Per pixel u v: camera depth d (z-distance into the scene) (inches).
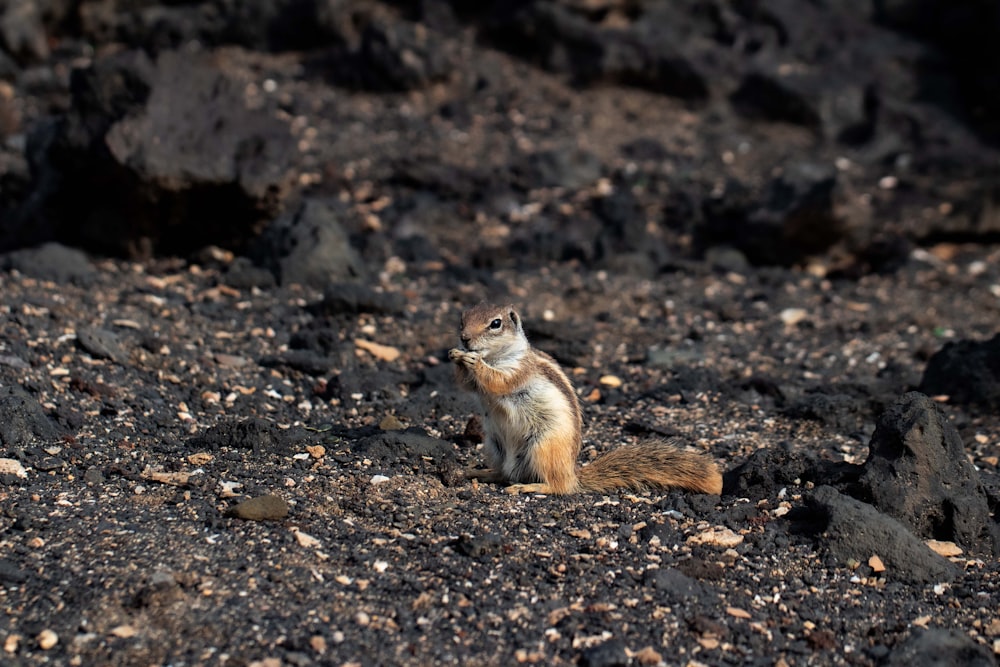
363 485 574.9
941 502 554.6
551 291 991.0
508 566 502.9
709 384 800.9
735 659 447.5
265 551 499.5
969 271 1091.9
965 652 446.6
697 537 538.0
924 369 842.8
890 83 1397.6
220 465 593.3
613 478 594.9
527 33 1448.1
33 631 432.5
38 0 1402.6
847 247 1101.1
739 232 1114.7
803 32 1460.4
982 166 1266.0
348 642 441.7
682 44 1429.6
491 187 1186.0
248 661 425.4
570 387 598.9
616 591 488.1
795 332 933.8
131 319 801.6
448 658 437.1
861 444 696.4
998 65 1370.6
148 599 450.6
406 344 847.7
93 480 563.8
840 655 454.6
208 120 967.0
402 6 1519.4
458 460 637.9
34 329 733.9
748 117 1387.8
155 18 1448.1
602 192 1204.5
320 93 1373.0
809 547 531.8
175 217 947.3
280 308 883.4
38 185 995.3
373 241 1053.2
